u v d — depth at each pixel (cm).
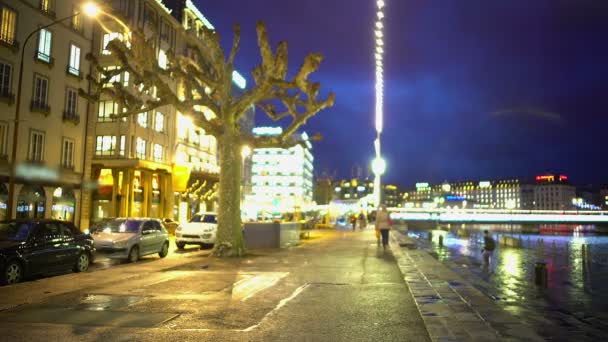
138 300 834
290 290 952
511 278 1981
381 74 2925
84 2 3491
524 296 1427
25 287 973
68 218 3366
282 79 1655
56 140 3228
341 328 648
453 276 1152
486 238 2992
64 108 3303
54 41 3198
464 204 16625
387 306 800
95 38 3638
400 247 2289
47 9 3138
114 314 721
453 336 579
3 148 2798
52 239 1255
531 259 3206
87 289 947
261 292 926
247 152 4234
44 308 762
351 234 3819
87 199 3522
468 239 5459
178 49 5028
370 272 1247
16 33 2881
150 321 676
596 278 2103
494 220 10844
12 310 748
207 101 1747
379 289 973
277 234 2227
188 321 680
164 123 4859
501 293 1473
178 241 2322
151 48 1708
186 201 5503
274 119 1900
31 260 1155
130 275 1149
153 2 4538
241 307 781
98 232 1792
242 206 5894
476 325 639
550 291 1570
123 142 4244
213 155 6088
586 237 9206
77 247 1346
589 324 987
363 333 623
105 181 4325
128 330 625
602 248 5234
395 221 9181
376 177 3139
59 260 1262
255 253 1830
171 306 784
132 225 1812
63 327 639
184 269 1293
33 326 644
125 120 4238
